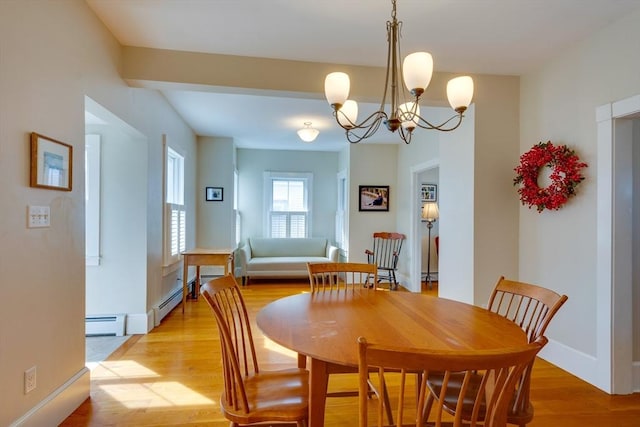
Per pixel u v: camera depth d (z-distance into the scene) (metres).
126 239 3.42
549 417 2.06
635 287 2.40
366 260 6.12
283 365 2.72
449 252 3.57
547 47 2.67
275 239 6.68
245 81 2.86
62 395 1.95
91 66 2.25
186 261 4.25
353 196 6.12
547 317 1.46
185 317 3.96
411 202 5.46
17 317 1.61
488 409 0.97
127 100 2.86
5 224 1.54
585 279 2.54
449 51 2.74
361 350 0.88
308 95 3.03
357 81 3.02
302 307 1.80
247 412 1.34
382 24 2.36
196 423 1.97
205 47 2.72
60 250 1.95
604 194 2.38
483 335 1.38
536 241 3.01
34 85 1.72
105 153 3.40
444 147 3.70
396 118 1.85
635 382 2.35
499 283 1.88
